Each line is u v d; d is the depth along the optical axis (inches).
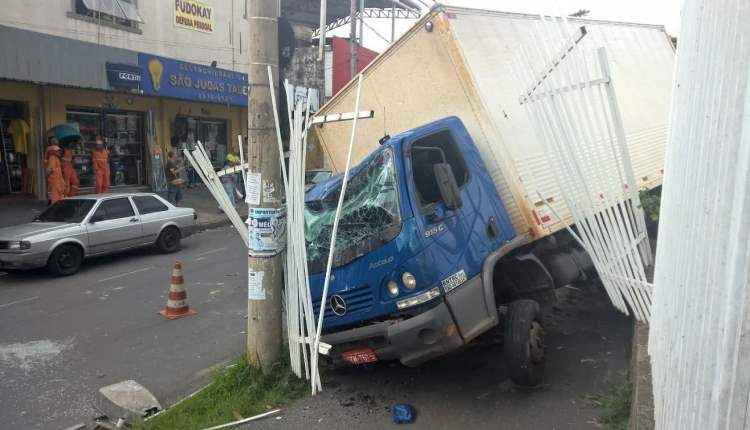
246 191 221.1
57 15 677.9
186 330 301.3
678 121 173.6
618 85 326.6
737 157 77.0
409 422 191.9
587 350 245.4
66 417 208.5
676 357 118.6
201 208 757.9
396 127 256.8
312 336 209.3
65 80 630.5
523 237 222.5
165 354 268.8
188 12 856.3
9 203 654.5
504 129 229.8
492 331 234.8
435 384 220.8
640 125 334.6
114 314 330.6
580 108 229.8
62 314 331.3
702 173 106.9
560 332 268.8
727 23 92.4
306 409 204.4
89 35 714.8
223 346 277.9
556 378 219.1
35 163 685.9
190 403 211.3
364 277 196.7
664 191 206.8
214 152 957.8
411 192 195.5
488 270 201.0
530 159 236.5
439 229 194.7
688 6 171.0
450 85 235.1
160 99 845.2
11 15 633.6
